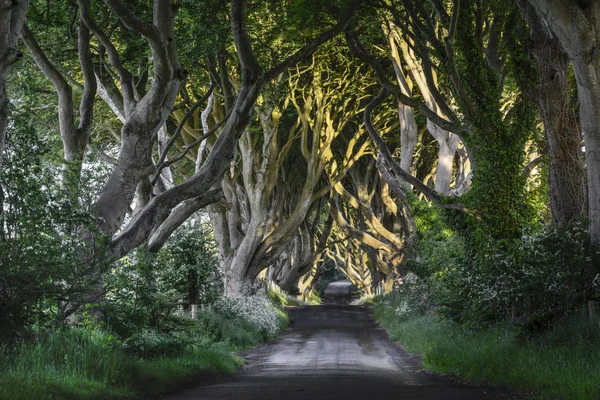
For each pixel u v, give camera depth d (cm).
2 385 1049
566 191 2333
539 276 1886
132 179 2019
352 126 5141
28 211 1470
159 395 1414
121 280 1791
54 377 1188
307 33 2933
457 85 2538
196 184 2119
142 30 1902
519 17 2466
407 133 3966
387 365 2441
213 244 2917
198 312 2984
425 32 2625
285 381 1764
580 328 1619
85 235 1631
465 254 2644
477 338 2167
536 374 1412
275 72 2198
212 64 2870
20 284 1403
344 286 15375
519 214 2530
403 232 5797
